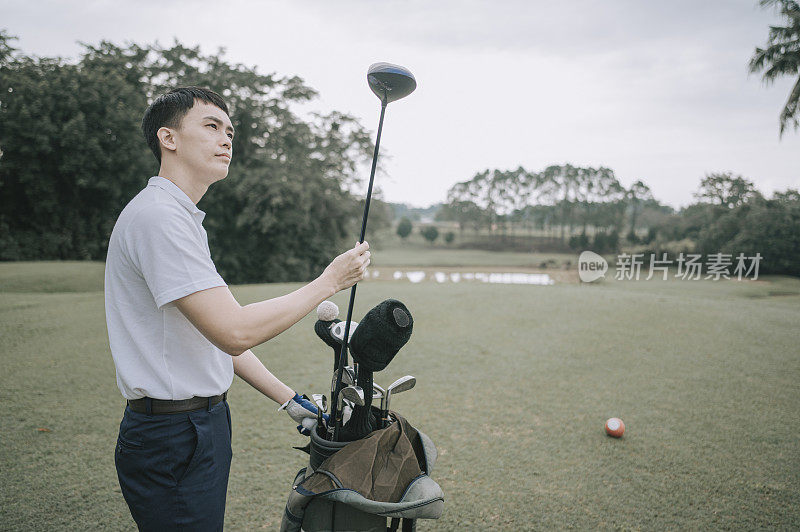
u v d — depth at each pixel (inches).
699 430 152.2
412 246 3373.5
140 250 47.4
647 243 1980.8
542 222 3882.9
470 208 4055.1
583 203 3747.5
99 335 260.7
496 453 134.5
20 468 120.6
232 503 107.5
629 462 130.0
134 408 51.5
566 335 274.2
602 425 155.3
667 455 134.3
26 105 847.7
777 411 168.7
